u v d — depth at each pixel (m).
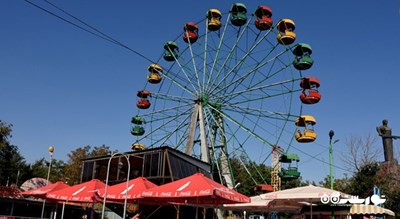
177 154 29.88
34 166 70.06
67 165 63.16
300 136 37.59
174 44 44.59
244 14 41.62
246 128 39.50
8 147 50.16
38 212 36.78
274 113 39.53
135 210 27.84
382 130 35.50
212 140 40.09
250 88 40.81
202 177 16.81
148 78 44.88
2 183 57.50
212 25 42.28
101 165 32.56
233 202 19.39
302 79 38.03
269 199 20.88
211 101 41.31
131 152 30.08
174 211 28.72
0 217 27.09
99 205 32.69
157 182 28.44
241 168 55.59
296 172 38.28
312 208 23.64
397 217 32.56
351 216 22.98
